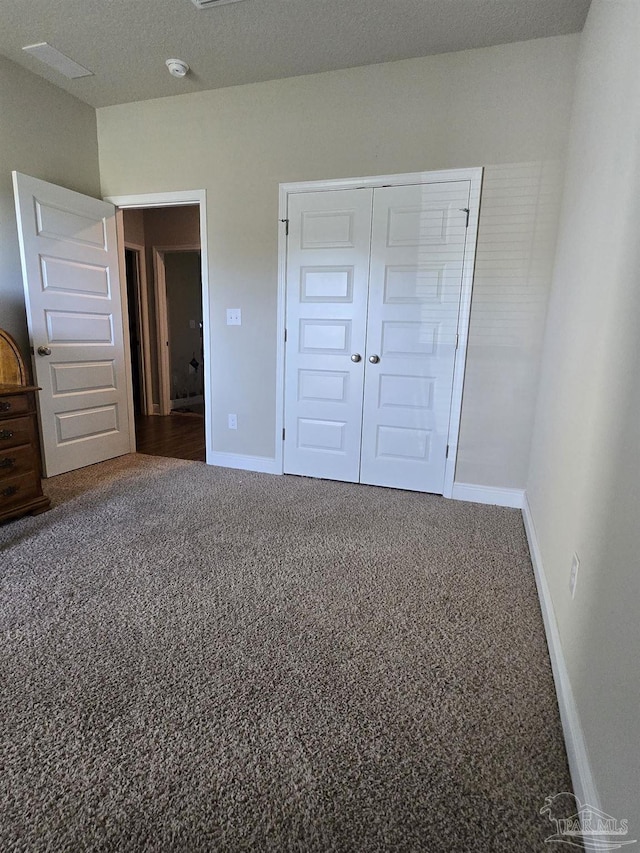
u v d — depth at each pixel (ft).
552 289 8.09
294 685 4.39
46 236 9.73
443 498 9.62
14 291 9.79
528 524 7.81
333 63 8.81
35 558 6.73
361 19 7.52
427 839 3.09
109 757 3.62
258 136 9.80
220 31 7.93
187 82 9.67
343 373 10.12
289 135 9.57
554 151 8.00
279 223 9.97
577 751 3.44
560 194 8.07
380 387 9.87
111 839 3.06
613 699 2.89
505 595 6.00
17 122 9.39
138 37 8.16
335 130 9.25
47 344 10.02
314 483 10.39
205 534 7.65
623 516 3.11
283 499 9.35
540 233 8.29
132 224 17.15
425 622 5.41
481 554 7.13
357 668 4.63
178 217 17.29
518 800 3.35
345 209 9.46
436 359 9.37
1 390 7.51
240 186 10.14
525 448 9.05
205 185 10.43
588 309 5.04
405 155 8.87
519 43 7.94
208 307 10.97
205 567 6.56
